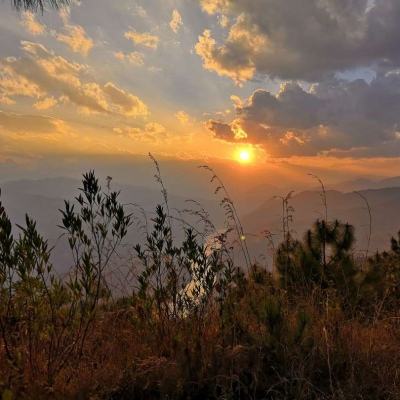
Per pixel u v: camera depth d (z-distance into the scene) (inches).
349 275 195.8
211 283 145.7
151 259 141.0
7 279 110.1
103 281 134.1
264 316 132.4
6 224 108.7
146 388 110.6
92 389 104.0
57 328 124.3
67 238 117.0
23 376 104.1
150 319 140.6
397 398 105.8
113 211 125.4
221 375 108.2
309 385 109.3
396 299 198.5
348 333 143.4
